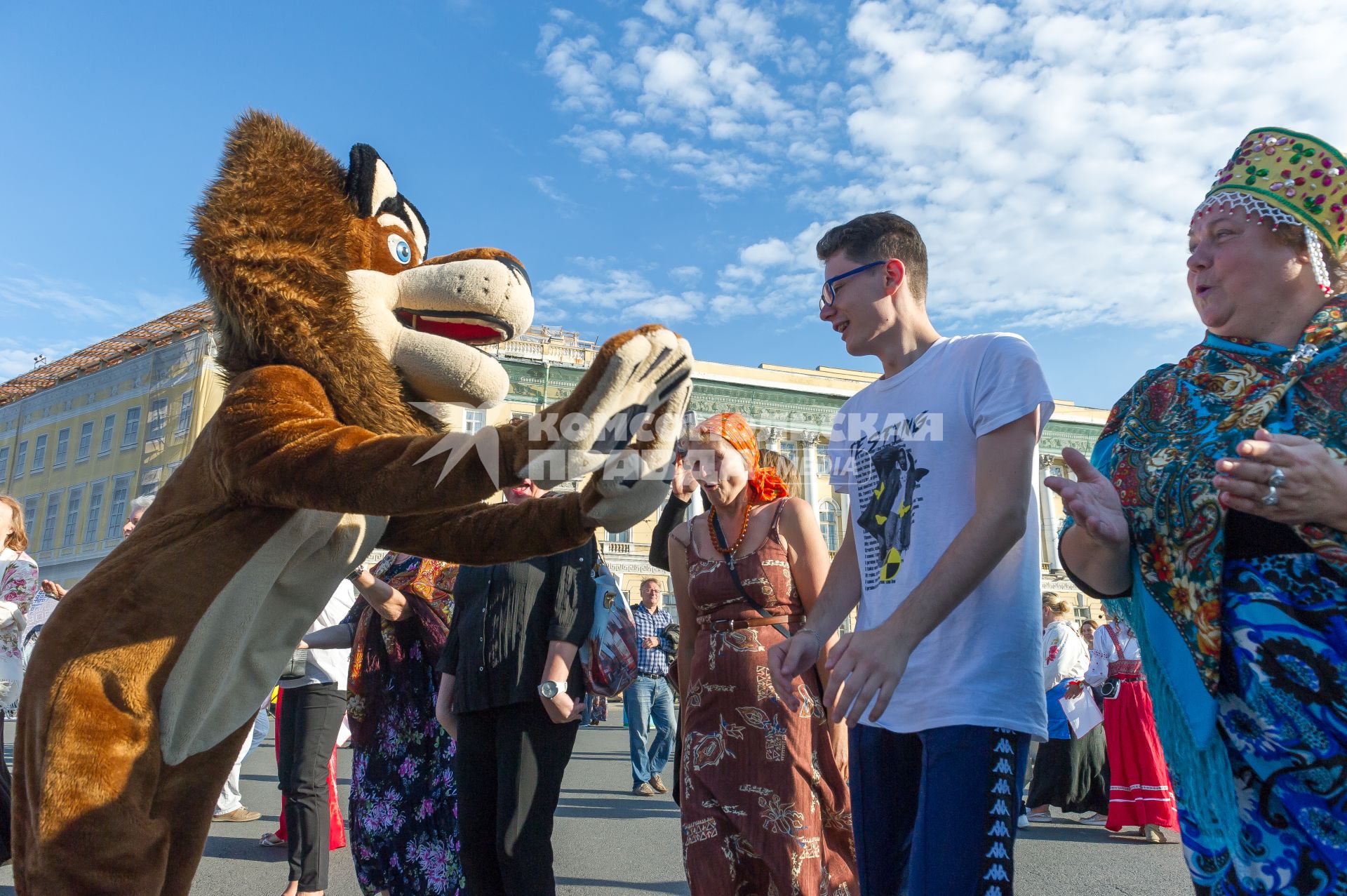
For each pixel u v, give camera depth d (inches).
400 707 144.6
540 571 122.6
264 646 76.7
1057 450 1503.4
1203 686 63.8
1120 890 183.5
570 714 118.6
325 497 64.8
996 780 80.3
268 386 71.3
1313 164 66.9
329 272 78.4
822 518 1406.3
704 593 112.9
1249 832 62.3
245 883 188.5
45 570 1509.6
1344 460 60.2
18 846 66.4
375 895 142.2
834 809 109.9
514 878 115.1
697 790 109.7
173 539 71.7
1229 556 64.3
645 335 60.5
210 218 76.6
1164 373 74.7
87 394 1550.2
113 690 66.2
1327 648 59.7
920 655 86.8
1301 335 66.1
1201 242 72.1
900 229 99.7
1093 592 74.9
